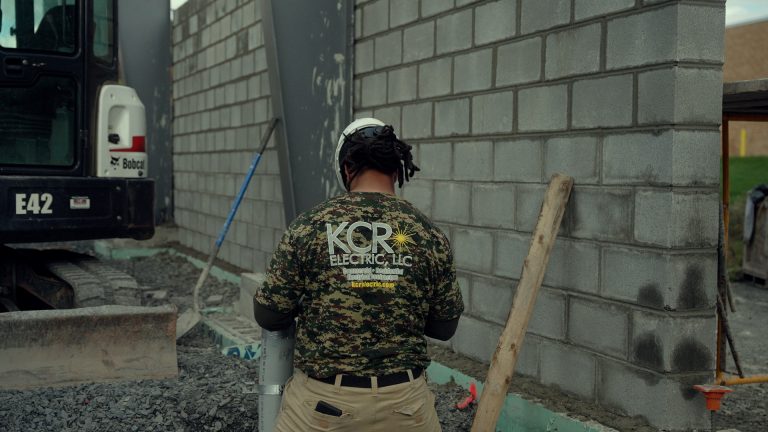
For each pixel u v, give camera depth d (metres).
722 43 3.31
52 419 3.85
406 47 5.32
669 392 3.30
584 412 3.62
